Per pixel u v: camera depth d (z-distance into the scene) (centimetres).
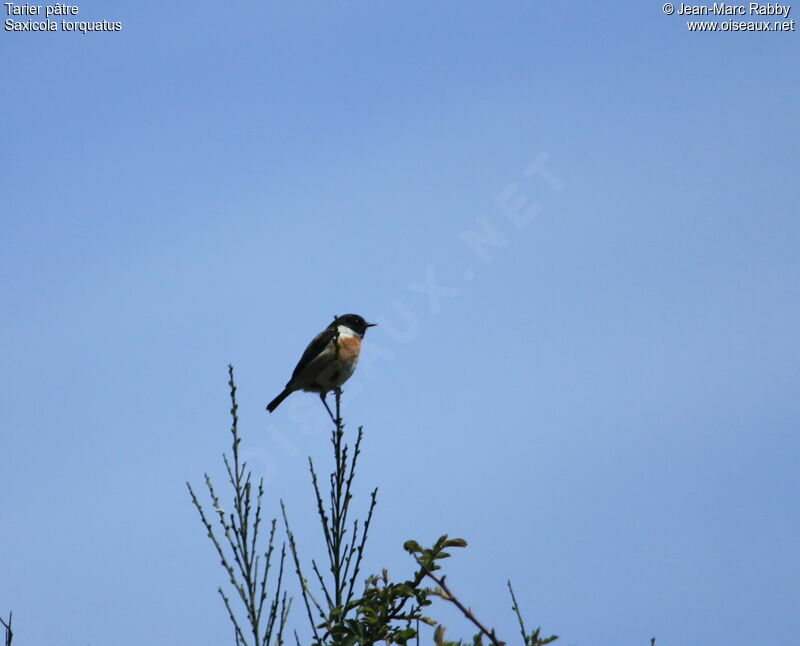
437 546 755
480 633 705
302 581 831
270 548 844
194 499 867
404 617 749
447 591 747
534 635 695
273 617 809
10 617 693
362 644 741
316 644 767
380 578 784
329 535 864
